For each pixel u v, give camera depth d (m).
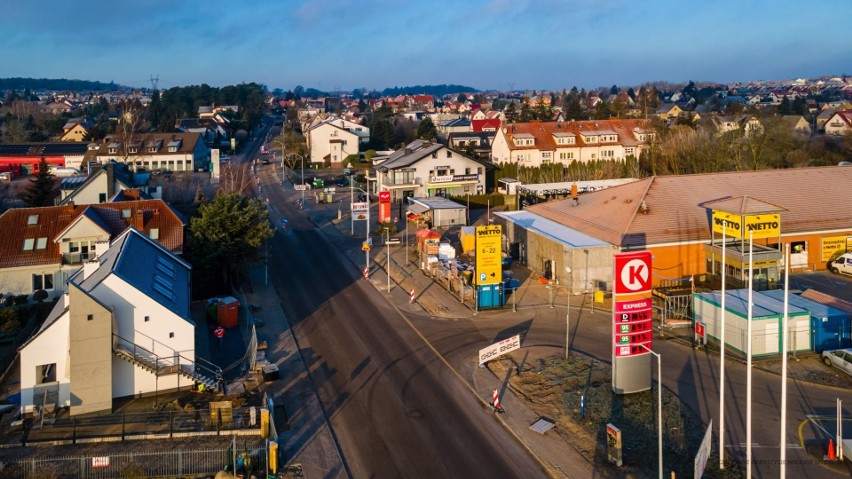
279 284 53.97
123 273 34.16
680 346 38.72
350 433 29.23
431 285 52.97
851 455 25.50
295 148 144.50
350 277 55.88
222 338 41.72
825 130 147.12
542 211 61.53
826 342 37.03
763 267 47.03
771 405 30.86
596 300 47.72
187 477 26.03
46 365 32.09
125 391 33.00
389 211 72.31
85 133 168.38
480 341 40.38
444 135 168.38
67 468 26.31
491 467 26.33
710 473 25.16
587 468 25.95
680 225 51.22
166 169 128.38
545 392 32.94
